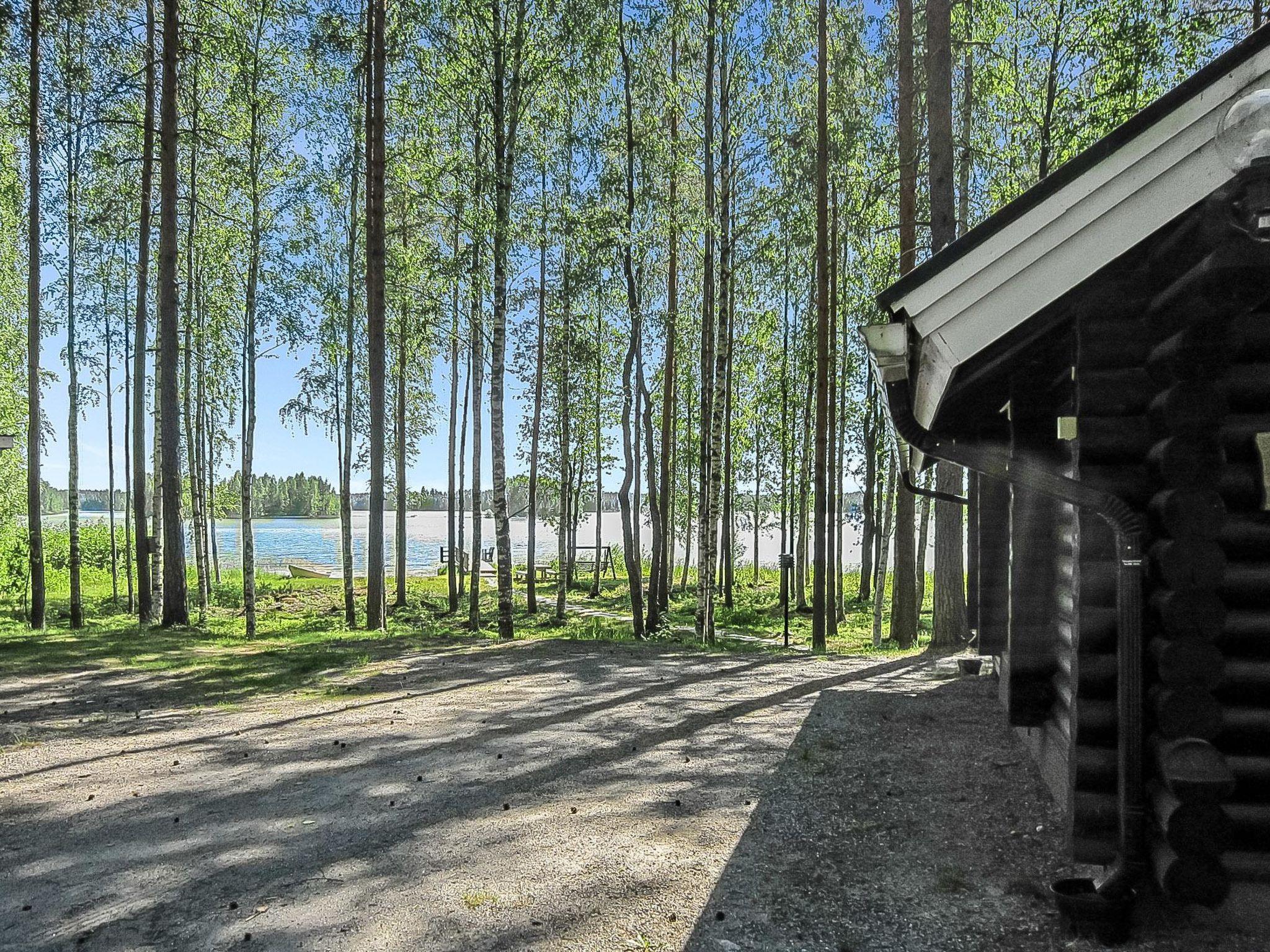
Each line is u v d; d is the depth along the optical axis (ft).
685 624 67.92
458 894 12.00
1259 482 10.11
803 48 49.06
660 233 47.85
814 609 45.91
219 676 33.01
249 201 54.19
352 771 18.98
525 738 21.61
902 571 47.09
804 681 29.45
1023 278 9.75
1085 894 10.18
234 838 14.76
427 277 59.26
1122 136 9.37
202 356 63.00
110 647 41.09
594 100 50.24
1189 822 9.48
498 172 47.78
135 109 55.47
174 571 49.32
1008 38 42.78
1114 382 10.57
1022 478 10.28
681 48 50.85
